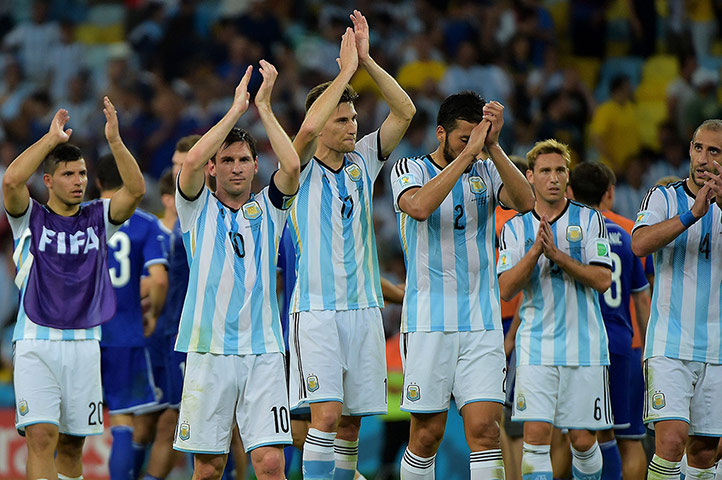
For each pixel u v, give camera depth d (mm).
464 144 21922
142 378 28094
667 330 22531
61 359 23297
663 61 60812
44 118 57469
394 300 26078
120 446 27844
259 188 49094
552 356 23500
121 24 68312
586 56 61156
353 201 22297
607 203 27562
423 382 21797
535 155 24219
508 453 27922
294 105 55438
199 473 20688
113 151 22875
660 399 22344
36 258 23234
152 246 28438
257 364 20438
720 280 22422
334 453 22938
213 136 20031
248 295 20484
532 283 23812
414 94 54438
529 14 59906
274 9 63188
